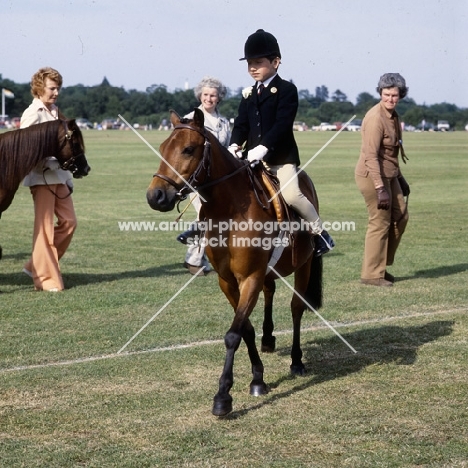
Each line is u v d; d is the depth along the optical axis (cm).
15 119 7938
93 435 538
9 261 1191
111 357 716
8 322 834
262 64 646
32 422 560
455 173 2894
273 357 726
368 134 992
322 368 689
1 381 647
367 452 509
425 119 9950
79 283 1034
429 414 574
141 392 622
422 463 494
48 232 980
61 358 713
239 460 498
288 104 644
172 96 8556
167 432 542
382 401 602
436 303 923
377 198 994
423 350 736
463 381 647
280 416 574
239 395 621
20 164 927
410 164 3353
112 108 9519
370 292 982
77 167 956
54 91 987
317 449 514
